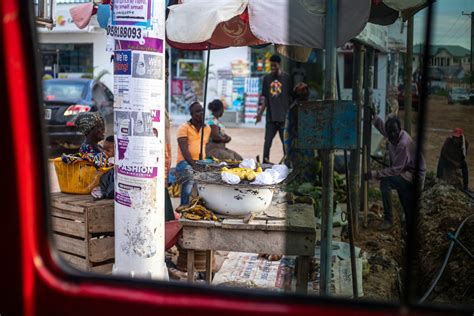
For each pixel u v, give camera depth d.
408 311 1.79
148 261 4.19
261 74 20.88
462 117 7.82
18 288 1.95
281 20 4.43
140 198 4.15
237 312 1.85
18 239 1.92
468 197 7.48
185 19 5.16
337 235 6.64
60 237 4.62
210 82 21.05
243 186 4.41
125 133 4.16
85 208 4.42
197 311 1.88
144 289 1.94
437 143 8.04
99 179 4.72
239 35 6.55
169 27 5.23
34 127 1.95
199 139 7.13
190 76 21.11
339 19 4.25
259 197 4.48
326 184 4.30
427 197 7.52
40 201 1.97
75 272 2.01
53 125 12.00
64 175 4.77
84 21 5.64
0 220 1.93
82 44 21.53
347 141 4.17
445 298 5.56
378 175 7.12
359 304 1.81
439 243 6.40
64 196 4.73
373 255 6.21
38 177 1.96
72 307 1.95
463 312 1.78
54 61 21.67
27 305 1.95
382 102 11.86
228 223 4.34
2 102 1.89
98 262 4.53
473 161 7.81
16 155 1.89
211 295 1.89
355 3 4.21
